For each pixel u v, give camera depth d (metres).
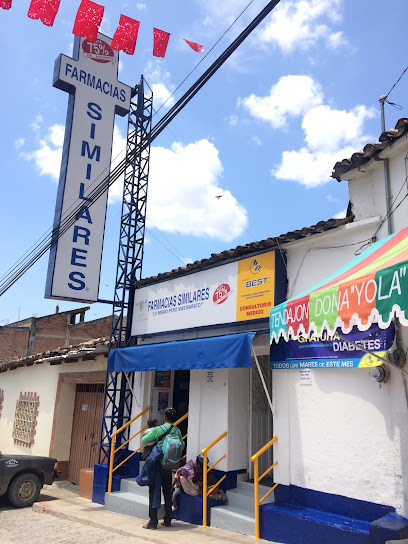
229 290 8.51
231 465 8.09
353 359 6.34
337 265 7.10
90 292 11.17
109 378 11.23
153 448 7.81
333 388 6.59
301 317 5.24
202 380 8.96
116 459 10.23
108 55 12.59
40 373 15.17
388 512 5.69
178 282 9.86
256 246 8.03
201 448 8.65
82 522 8.34
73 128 11.66
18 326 22.39
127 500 8.79
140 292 11.05
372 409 6.08
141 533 7.12
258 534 6.57
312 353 6.91
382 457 5.87
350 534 5.50
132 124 12.44
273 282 7.70
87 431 12.92
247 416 8.54
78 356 12.23
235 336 7.24
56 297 10.76
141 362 9.27
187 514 7.89
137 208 11.87
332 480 6.36
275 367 7.45
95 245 11.49
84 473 10.98
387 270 4.20
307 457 6.73
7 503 10.51
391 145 6.39
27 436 15.02
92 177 11.69
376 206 6.75
